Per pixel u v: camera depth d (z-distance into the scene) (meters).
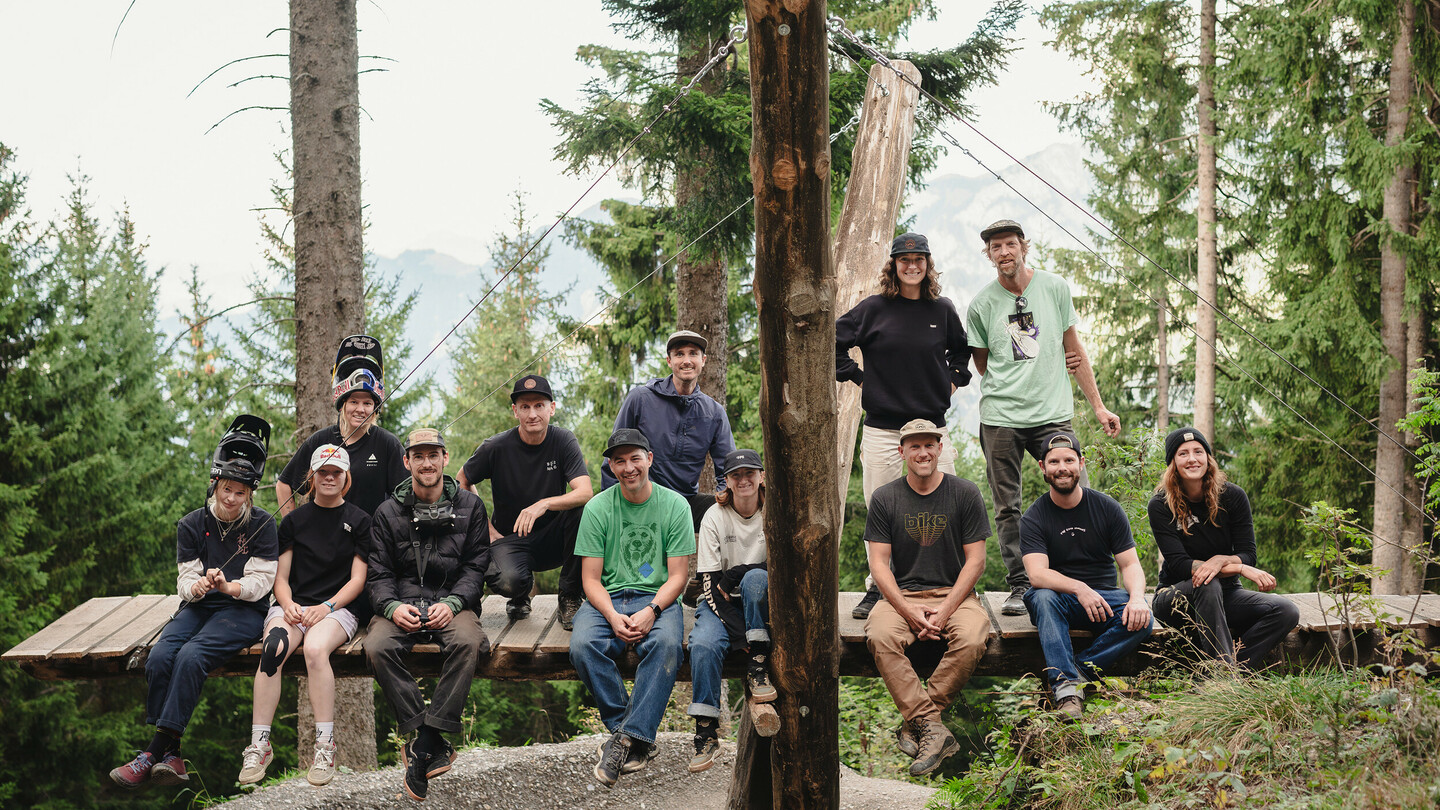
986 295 5.12
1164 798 3.75
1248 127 12.80
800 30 3.16
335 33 7.62
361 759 7.57
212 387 18.36
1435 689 3.75
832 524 3.89
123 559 14.66
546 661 4.72
